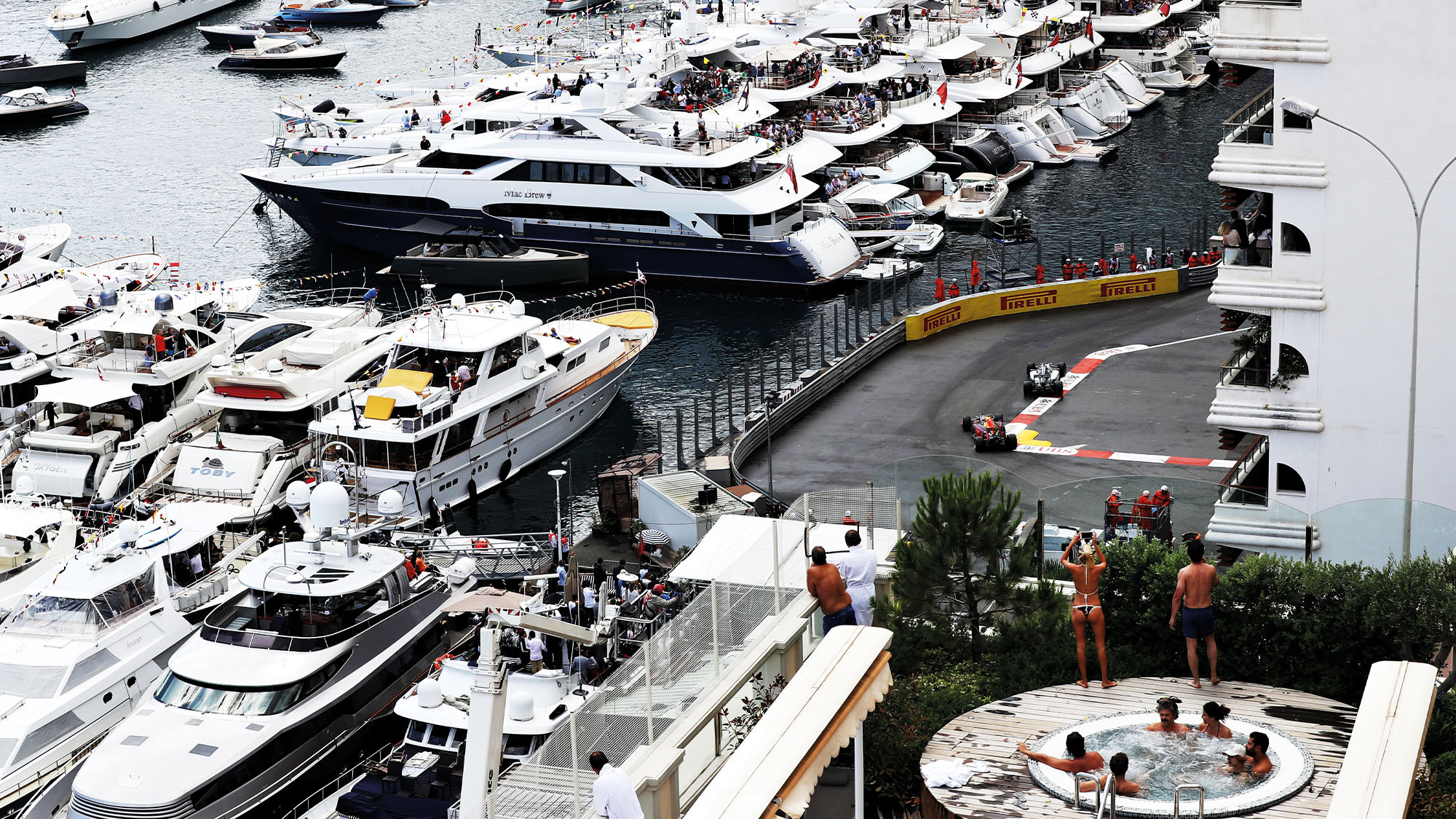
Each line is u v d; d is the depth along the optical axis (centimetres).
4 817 3747
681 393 7031
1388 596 3120
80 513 5319
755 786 2491
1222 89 13100
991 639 3341
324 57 13638
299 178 9012
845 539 3381
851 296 8344
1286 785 2664
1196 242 8838
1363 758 2495
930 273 8625
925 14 11925
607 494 5434
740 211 8350
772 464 6056
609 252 8700
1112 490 4619
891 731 3066
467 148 8744
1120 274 7919
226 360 5859
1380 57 4188
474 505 5919
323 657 3966
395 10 16412
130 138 11419
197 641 4047
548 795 2450
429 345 5838
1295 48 4238
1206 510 4547
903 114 10394
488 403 5853
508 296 8456
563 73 9838
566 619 4084
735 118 9250
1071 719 2972
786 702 2692
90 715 3988
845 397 6762
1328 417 4488
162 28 15388
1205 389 6619
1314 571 3225
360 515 5531
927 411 6556
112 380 5688
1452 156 4197
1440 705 3105
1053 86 11888
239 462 5462
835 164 9875
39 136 11475
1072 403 6550
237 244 9212
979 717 3003
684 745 2744
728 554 3844
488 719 2867
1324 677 3138
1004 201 9950
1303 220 4366
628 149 8544
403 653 4228
